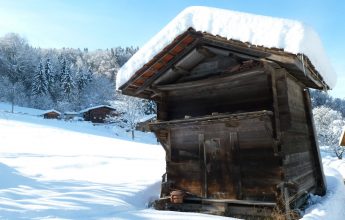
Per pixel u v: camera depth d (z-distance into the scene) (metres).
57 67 110.88
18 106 78.00
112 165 17.75
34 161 17.62
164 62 7.89
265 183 6.74
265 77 7.14
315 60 6.20
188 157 8.01
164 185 8.16
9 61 103.19
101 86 111.56
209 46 7.56
